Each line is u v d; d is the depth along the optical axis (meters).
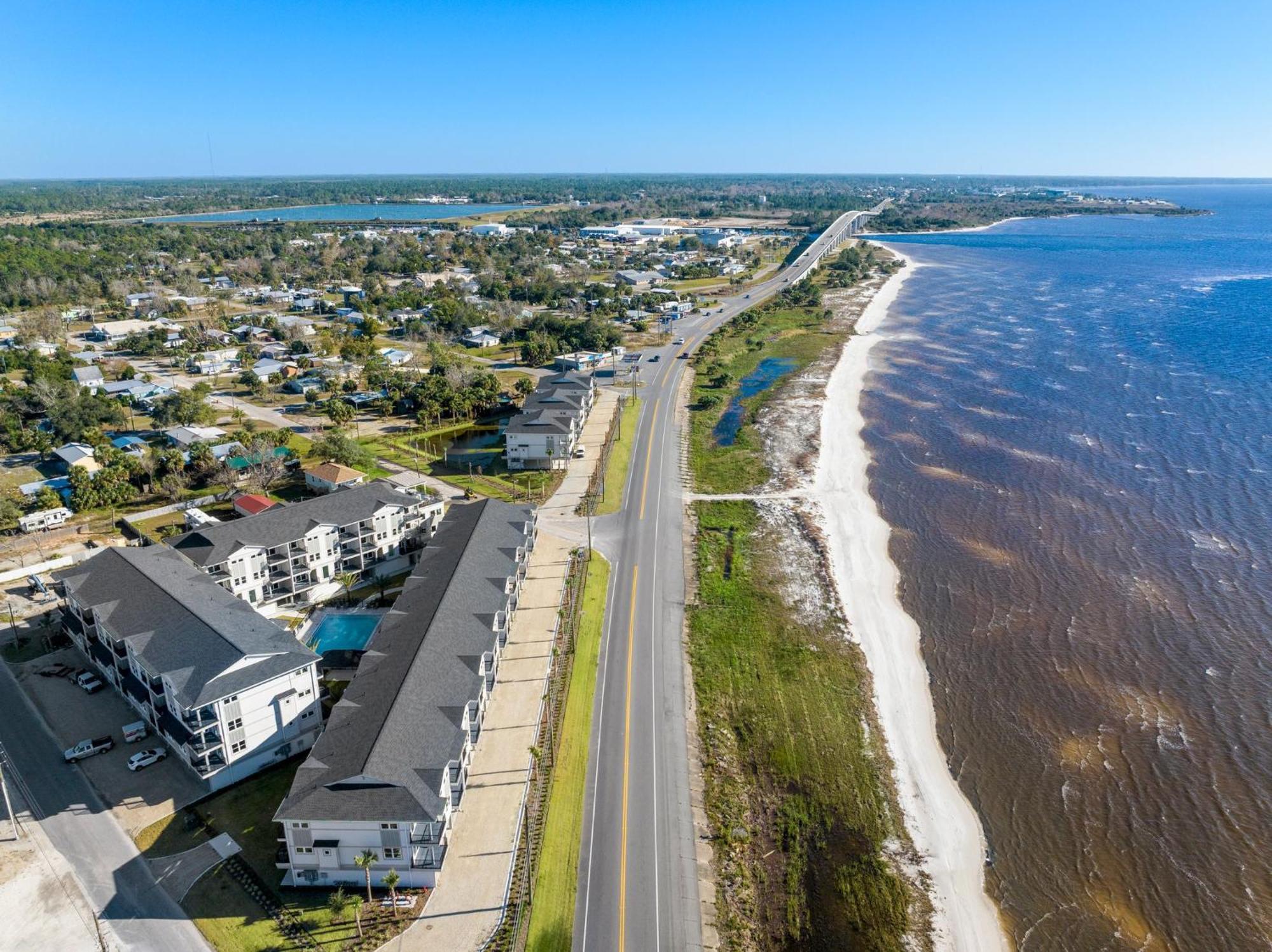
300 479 116.44
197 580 73.06
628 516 107.38
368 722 56.62
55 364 162.38
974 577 91.62
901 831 58.41
